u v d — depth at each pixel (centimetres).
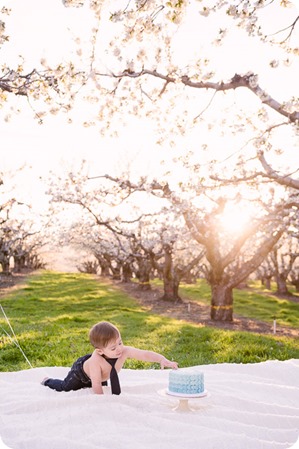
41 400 495
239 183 1140
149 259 2744
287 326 2005
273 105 763
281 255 3334
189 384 479
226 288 1967
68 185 2002
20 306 2258
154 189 1681
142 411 480
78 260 5469
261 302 2878
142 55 849
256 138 883
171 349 1237
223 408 498
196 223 1819
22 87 703
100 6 639
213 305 1994
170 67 836
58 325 1620
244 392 588
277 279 3356
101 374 528
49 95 735
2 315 1920
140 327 1655
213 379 648
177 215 1708
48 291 3067
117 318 1892
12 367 978
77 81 758
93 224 2759
